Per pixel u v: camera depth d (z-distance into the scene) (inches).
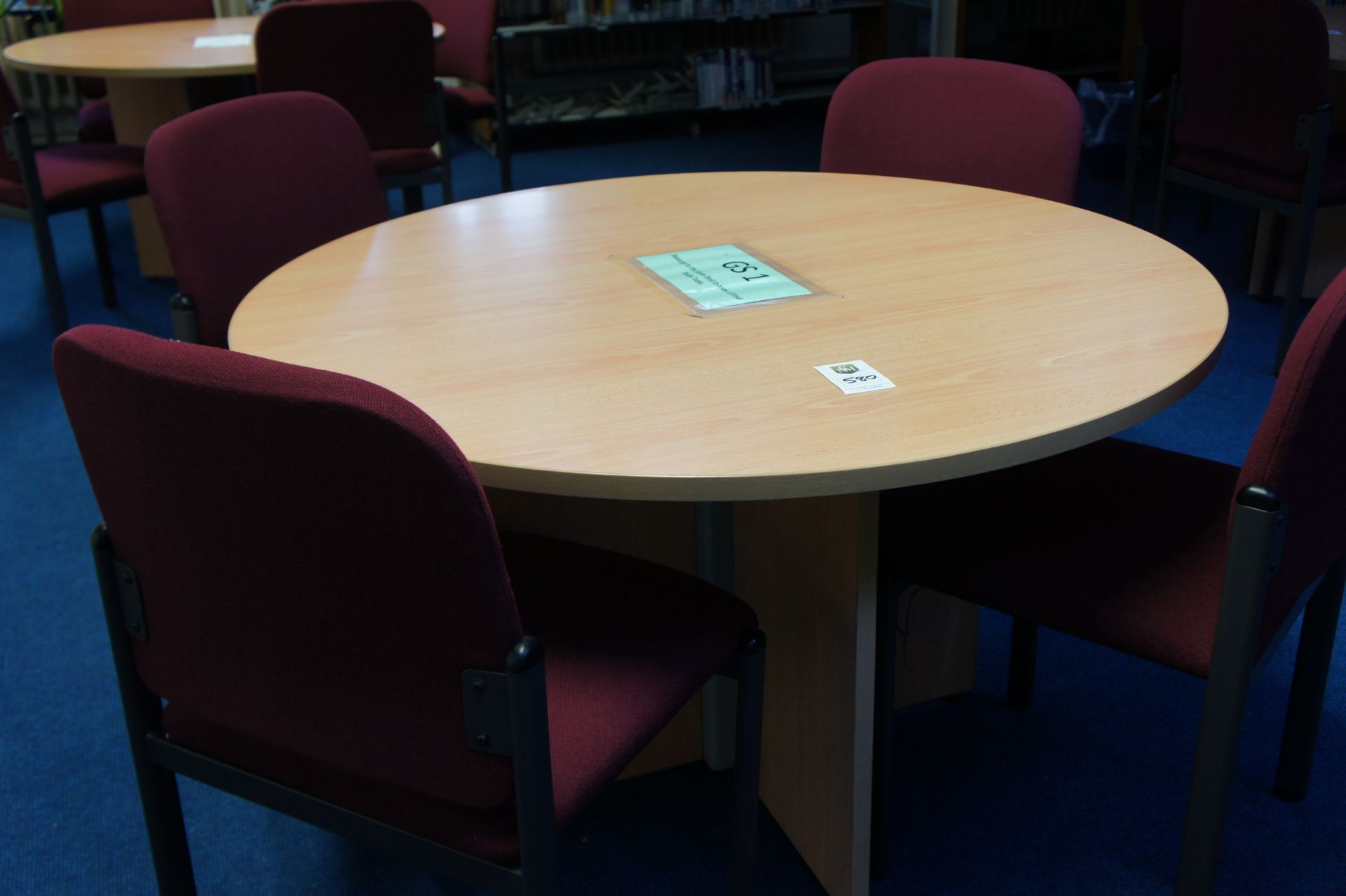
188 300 70.7
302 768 42.6
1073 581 51.8
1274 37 107.4
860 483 39.9
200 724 44.8
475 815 39.3
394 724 37.3
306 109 79.3
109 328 35.8
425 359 50.7
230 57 131.7
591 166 211.8
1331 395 42.1
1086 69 247.1
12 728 76.0
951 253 63.0
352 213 81.7
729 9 229.1
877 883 62.1
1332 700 75.0
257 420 32.4
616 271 62.2
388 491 32.4
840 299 56.5
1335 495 47.2
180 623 40.1
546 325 54.4
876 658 57.3
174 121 72.3
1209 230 164.9
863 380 46.9
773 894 61.7
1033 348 49.4
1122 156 185.3
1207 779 47.8
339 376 31.8
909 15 240.7
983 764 70.7
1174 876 62.0
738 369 48.5
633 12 224.8
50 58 133.7
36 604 89.7
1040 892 61.2
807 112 254.2
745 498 39.7
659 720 44.1
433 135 134.6
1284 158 111.6
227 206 73.6
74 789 70.6
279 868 64.6
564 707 43.2
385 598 34.8
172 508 36.6
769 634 61.2
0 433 117.9
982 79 84.3
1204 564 52.4
